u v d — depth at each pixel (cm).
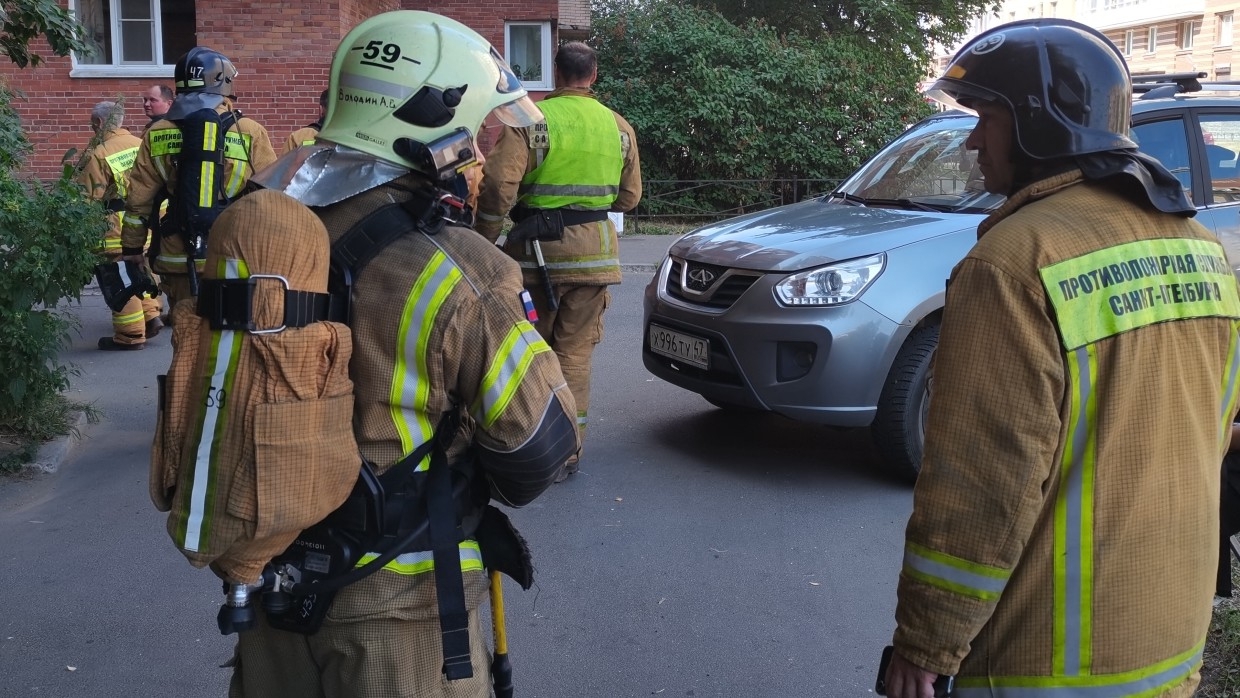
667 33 1719
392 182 202
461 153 202
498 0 1594
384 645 201
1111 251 177
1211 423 187
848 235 508
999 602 181
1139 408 176
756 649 372
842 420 488
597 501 510
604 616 396
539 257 512
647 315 564
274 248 180
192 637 382
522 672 357
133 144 815
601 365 788
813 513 494
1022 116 187
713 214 1723
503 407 196
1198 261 187
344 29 1366
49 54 1330
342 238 197
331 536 198
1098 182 184
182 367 186
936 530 177
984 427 174
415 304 193
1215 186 583
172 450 187
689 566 438
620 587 420
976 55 195
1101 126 184
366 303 194
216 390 181
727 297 511
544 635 382
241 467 180
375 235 197
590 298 533
